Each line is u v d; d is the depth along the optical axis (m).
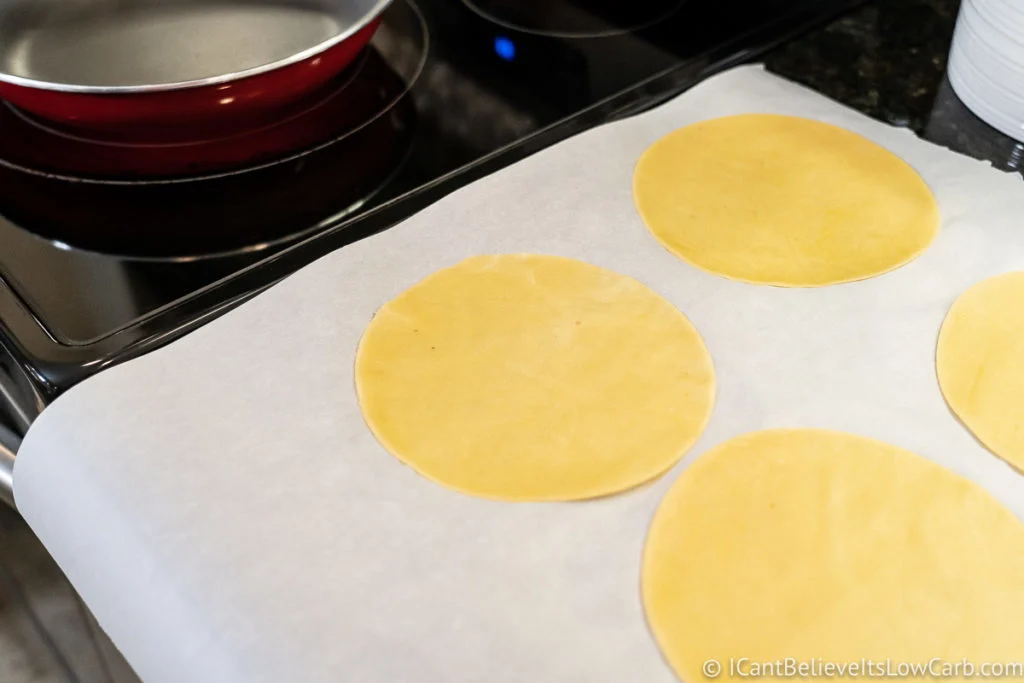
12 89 0.57
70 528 0.48
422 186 0.61
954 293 0.57
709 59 0.70
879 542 0.48
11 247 0.56
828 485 0.49
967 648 0.45
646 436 0.51
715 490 0.49
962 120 0.67
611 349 0.54
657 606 0.46
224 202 0.59
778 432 0.51
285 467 0.49
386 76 0.67
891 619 0.46
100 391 0.51
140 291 0.55
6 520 0.54
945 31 0.73
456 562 0.47
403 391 0.52
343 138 0.63
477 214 0.60
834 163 0.63
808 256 0.58
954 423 0.52
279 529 0.47
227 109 0.59
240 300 0.55
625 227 0.60
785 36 0.72
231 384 0.52
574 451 0.50
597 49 0.70
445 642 0.45
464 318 0.55
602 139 0.64
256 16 0.69
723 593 0.46
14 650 0.67
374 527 0.48
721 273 0.57
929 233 0.59
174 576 0.46
